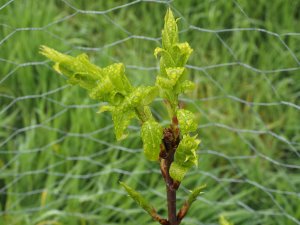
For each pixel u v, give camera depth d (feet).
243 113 4.40
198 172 3.93
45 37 4.40
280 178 3.99
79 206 3.83
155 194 3.86
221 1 4.91
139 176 3.92
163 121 4.01
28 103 4.25
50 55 1.16
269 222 3.75
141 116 1.22
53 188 3.91
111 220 3.86
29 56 4.27
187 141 1.19
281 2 4.89
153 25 4.86
